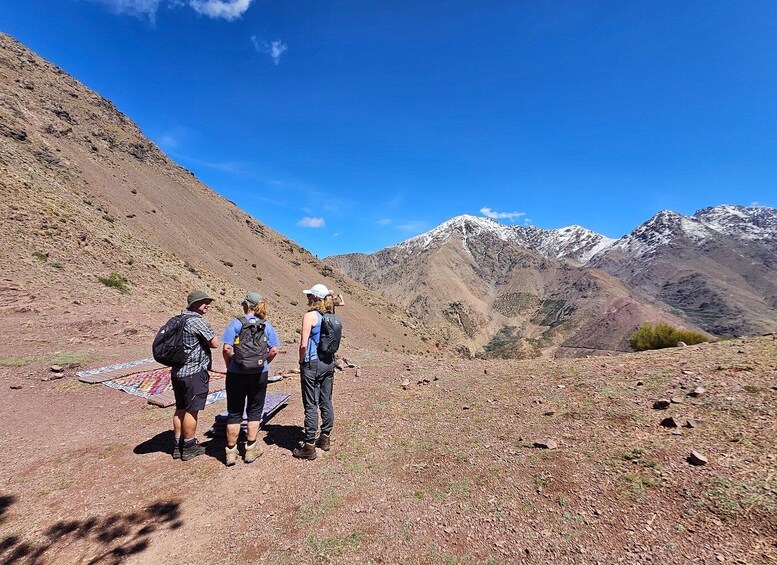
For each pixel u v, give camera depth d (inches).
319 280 4141.2
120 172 3002.0
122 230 1594.5
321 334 187.6
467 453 175.8
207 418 247.8
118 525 139.2
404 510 138.8
